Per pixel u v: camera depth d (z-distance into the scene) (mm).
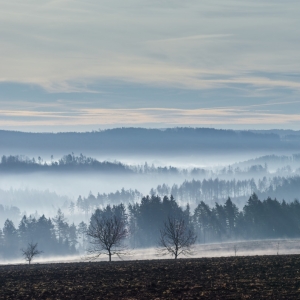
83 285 70500
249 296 58219
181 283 69062
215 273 77875
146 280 72938
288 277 71375
